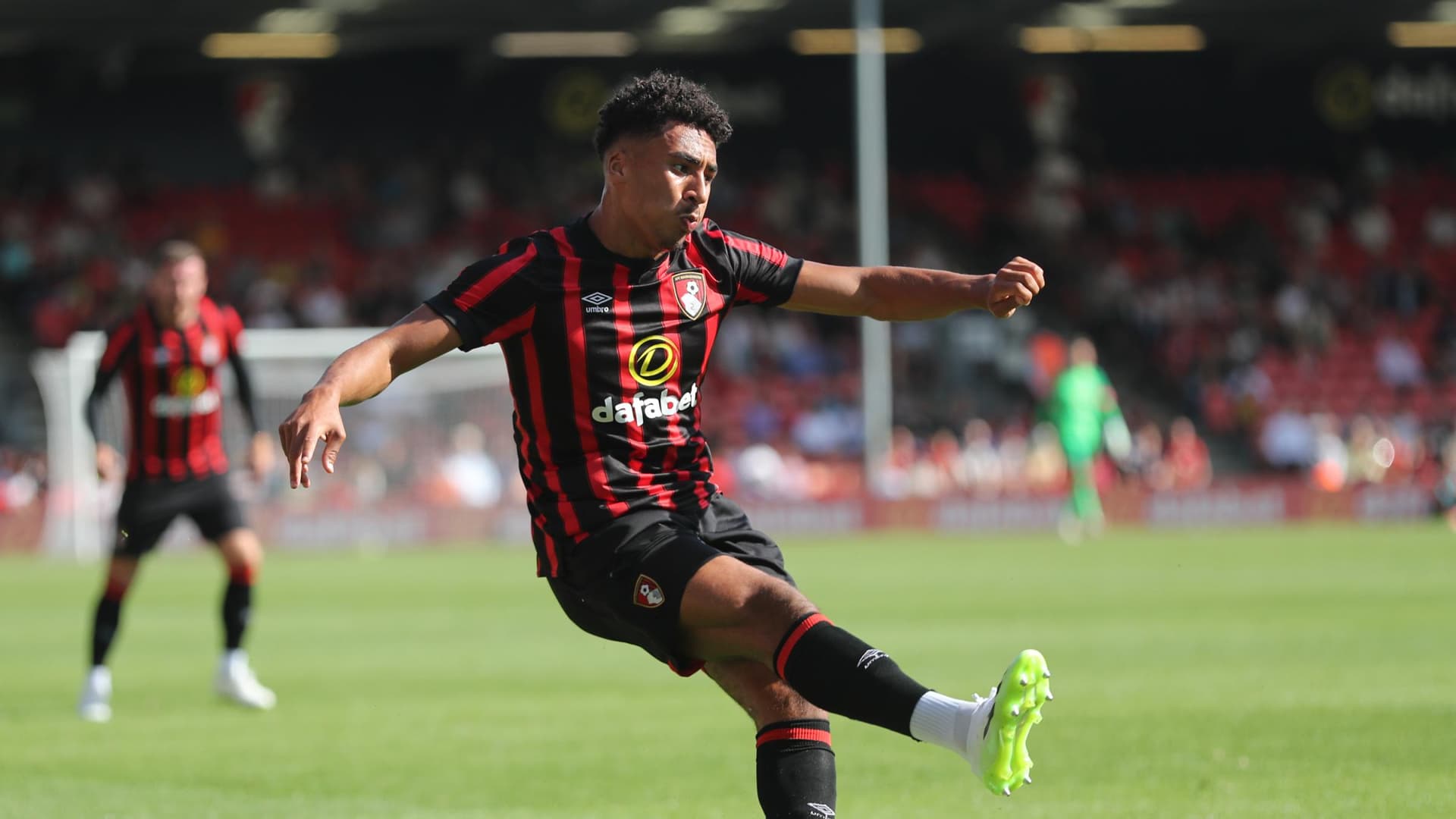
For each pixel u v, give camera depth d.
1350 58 136.62
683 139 14.38
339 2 106.00
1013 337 113.94
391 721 28.92
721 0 109.31
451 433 89.75
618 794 21.55
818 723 14.69
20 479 92.00
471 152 130.00
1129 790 20.77
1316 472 101.25
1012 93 136.00
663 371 15.09
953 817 19.55
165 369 30.89
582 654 39.97
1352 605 47.19
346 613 51.41
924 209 131.88
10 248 114.81
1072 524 92.94
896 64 134.50
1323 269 129.00
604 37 124.00
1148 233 130.50
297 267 119.12
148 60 125.56
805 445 104.81
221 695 31.41
